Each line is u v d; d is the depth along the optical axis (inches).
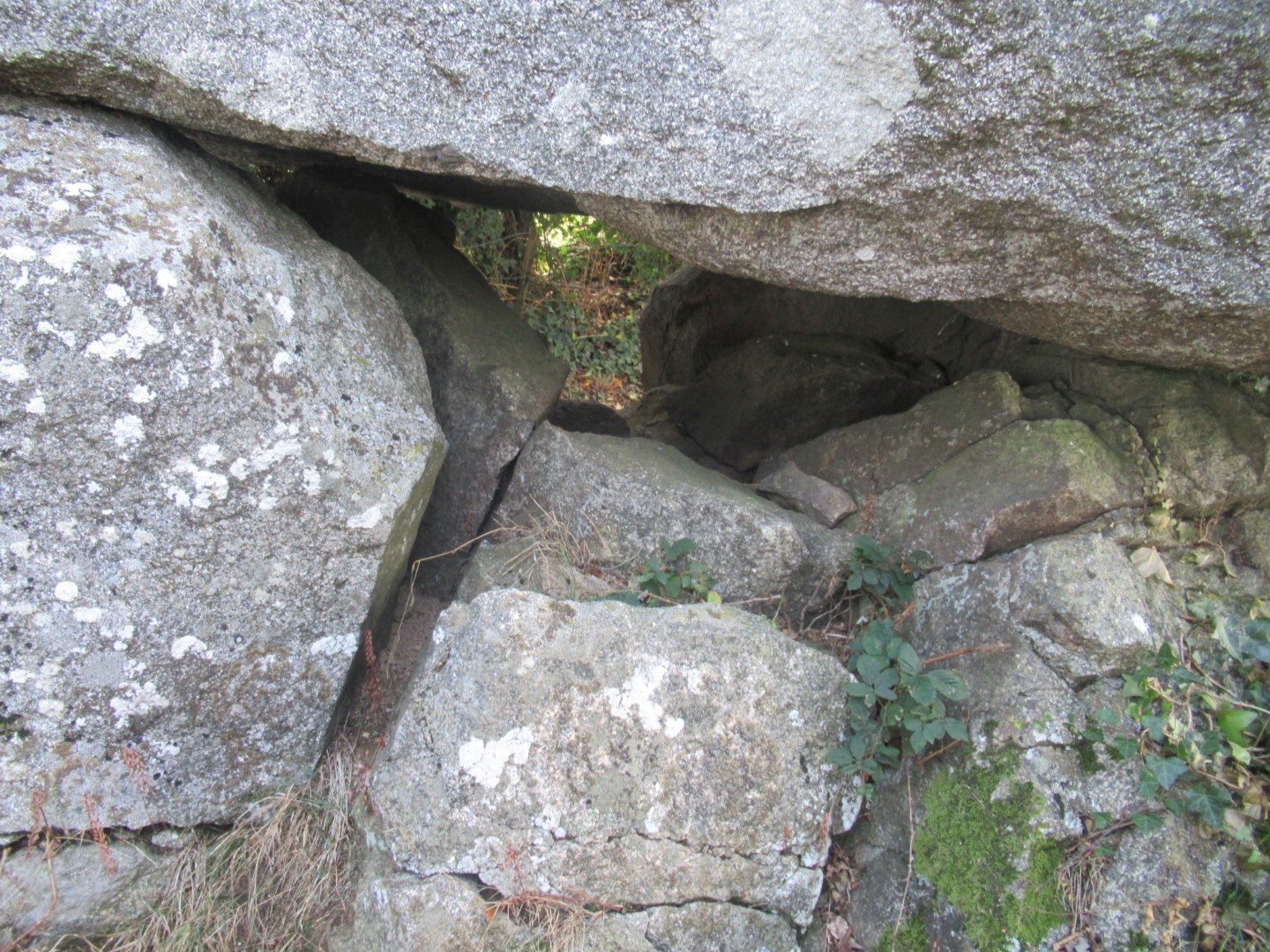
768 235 78.6
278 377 73.3
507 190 109.1
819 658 79.4
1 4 67.0
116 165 70.4
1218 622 76.2
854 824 82.7
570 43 69.6
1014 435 92.7
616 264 265.9
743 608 87.0
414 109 73.5
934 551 92.0
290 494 74.1
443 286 110.3
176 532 71.3
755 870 74.0
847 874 81.9
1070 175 69.6
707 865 72.7
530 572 93.5
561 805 70.5
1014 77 65.1
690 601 91.2
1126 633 76.0
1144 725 72.3
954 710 80.2
